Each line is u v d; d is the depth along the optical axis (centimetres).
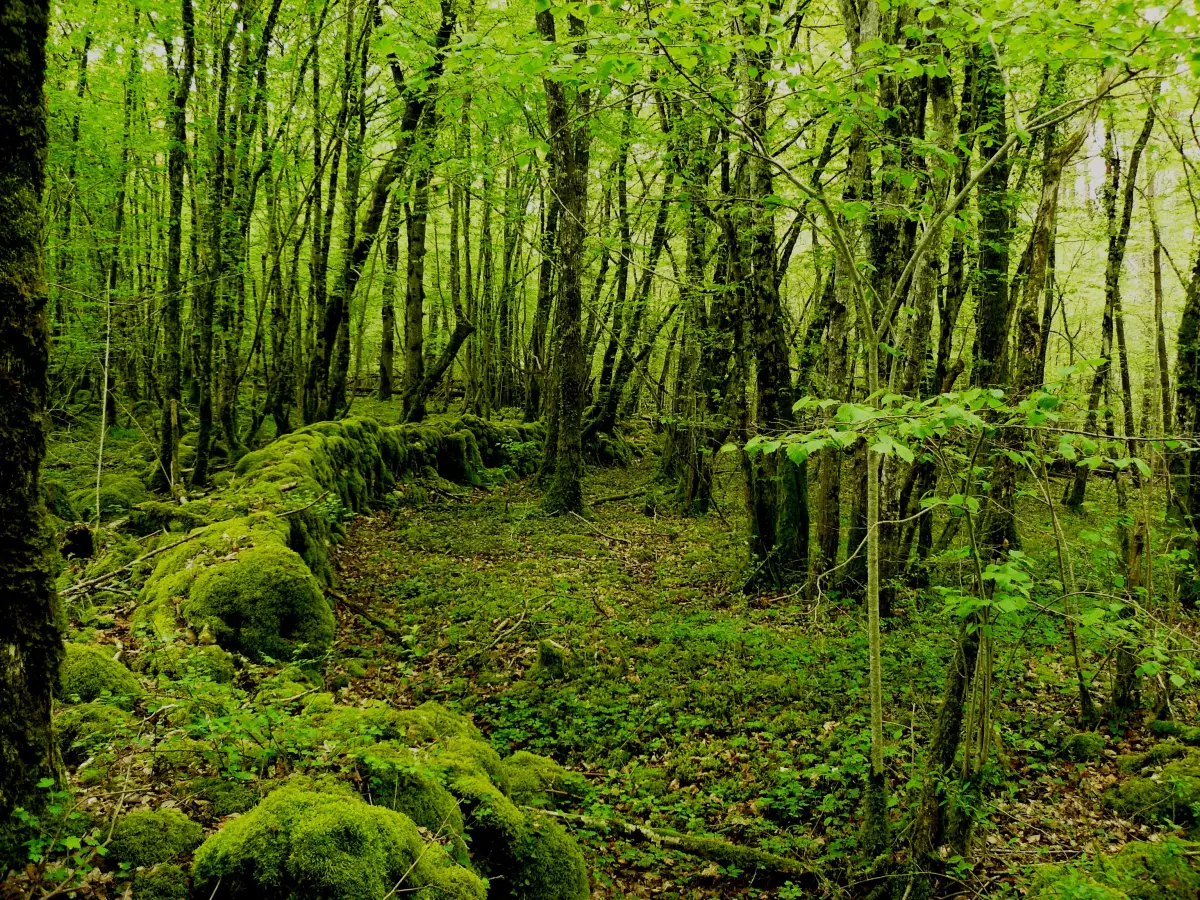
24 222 222
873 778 400
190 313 1377
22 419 227
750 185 848
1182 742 543
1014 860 422
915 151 462
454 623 782
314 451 1097
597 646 735
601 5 354
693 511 1430
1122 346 1048
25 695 240
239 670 517
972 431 391
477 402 2195
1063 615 395
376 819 290
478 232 2280
